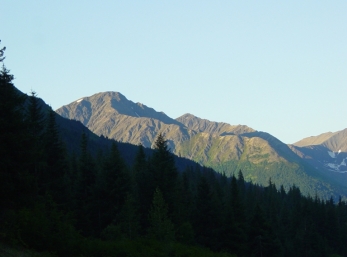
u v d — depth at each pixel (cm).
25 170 3578
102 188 5834
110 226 4653
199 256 4453
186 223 5712
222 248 6375
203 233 6469
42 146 5184
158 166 6506
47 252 3117
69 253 3356
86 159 6238
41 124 5253
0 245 2992
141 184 6438
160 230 4769
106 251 3488
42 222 3316
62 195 5419
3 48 3459
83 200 5944
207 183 6669
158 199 5272
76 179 6494
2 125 3356
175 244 4481
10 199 3441
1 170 3344
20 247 3117
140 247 3803
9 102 3431
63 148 5559
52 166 5378
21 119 3538
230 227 6494
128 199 5084
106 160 6225
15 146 3422
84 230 5550
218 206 6606
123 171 6025
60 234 3416
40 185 5031
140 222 6134
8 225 3231
